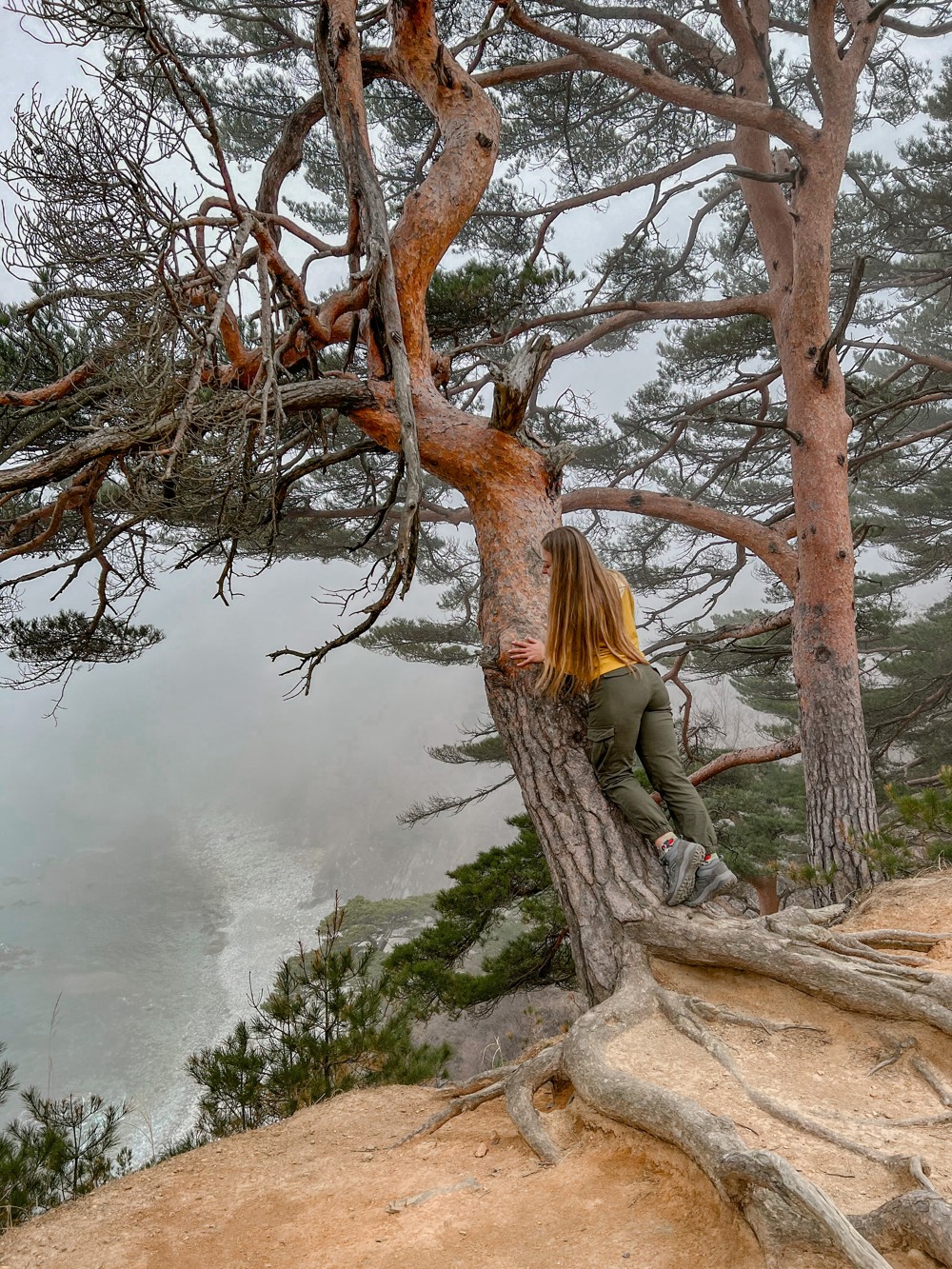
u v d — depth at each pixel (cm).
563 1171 273
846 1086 287
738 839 1677
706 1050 308
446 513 1409
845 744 905
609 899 373
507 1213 255
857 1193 219
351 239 635
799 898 1716
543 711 421
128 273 500
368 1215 281
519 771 421
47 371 752
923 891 497
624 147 1395
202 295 528
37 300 573
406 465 462
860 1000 320
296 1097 558
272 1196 324
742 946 345
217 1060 577
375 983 721
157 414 483
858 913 494
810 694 941
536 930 1078
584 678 381
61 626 962
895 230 1460
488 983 1047
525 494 489
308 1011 612
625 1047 313
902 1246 190
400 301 553
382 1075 581
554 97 1258
